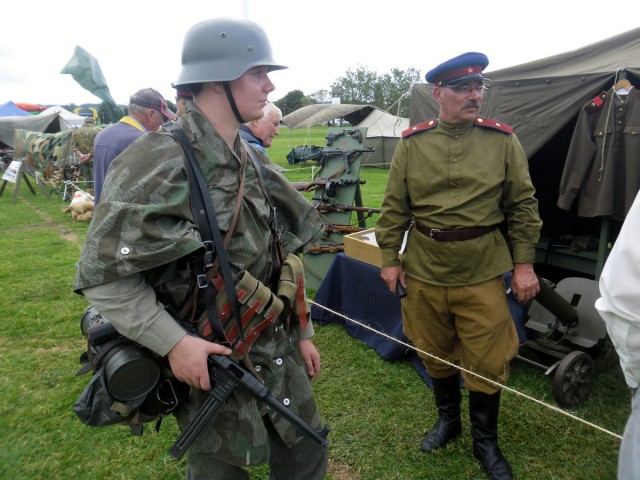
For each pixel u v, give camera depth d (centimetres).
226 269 121
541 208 432
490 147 206
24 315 421
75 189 1173
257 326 128
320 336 373
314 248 444
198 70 120
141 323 112
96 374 127
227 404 128
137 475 225
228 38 121
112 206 109
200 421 121
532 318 324
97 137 289
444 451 236
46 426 263
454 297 212
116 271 106
